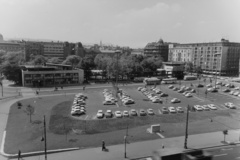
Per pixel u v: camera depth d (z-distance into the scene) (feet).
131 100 246.68
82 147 131.34
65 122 175.94
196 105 227.20
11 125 167.32
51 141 138.82
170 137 147.33
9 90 319.27
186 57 649.61
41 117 187.73
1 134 150.00
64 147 130.52
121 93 294.87
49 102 243.40
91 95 291.38
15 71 372.17
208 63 574.97
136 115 199.11
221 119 190.08
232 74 572.51
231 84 391.86
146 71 473.67
